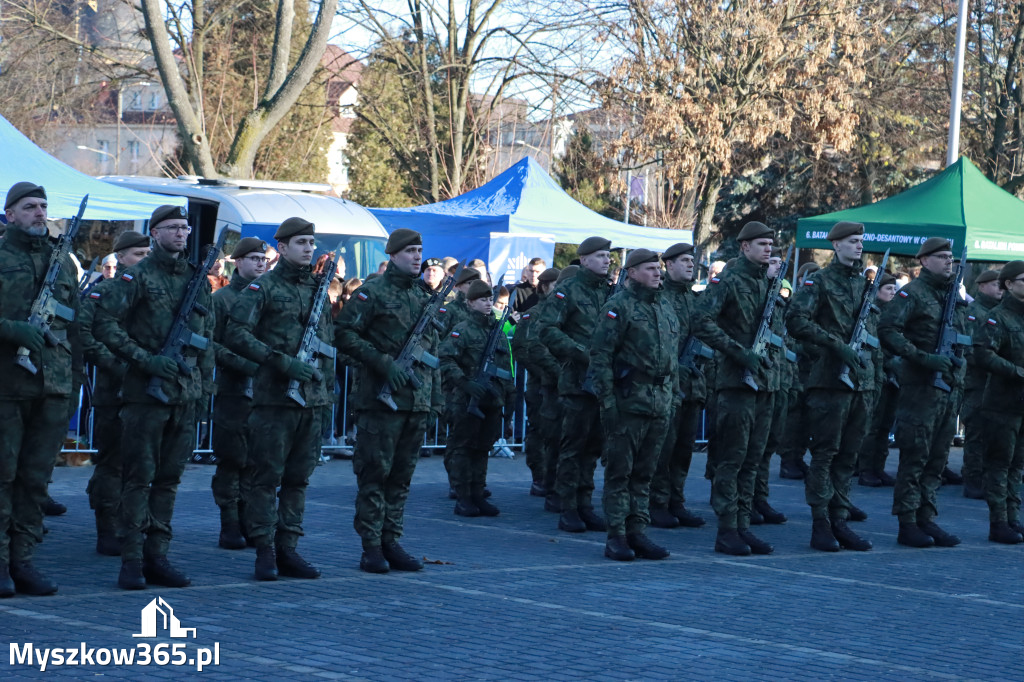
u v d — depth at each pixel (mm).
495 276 19094
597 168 33750
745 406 10188
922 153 38344
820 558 10227
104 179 21203
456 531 11016
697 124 30703
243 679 6125
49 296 7617
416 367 8977
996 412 11305
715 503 10297
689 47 31125
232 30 38562
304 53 25000
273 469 8570
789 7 31297
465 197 20844
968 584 9352
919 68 37500
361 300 8781
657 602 8289
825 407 10523
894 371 14391
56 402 7797
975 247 16078
